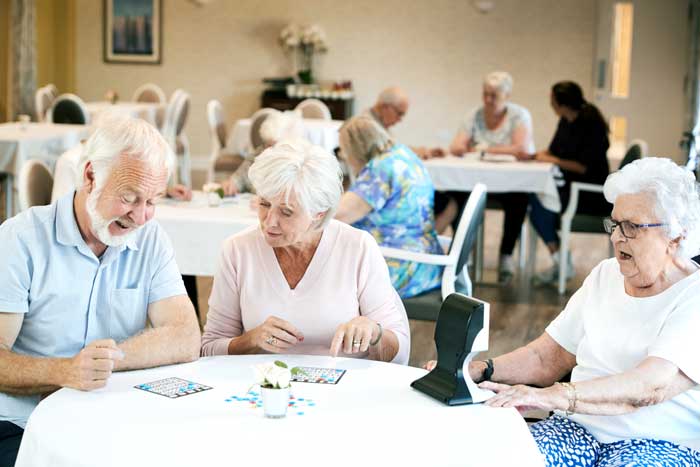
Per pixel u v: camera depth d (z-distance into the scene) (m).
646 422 2.13
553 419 2.27
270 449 1.68
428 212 3.74
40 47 11.68
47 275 2.15
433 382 2.00
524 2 10.44
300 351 2.42
